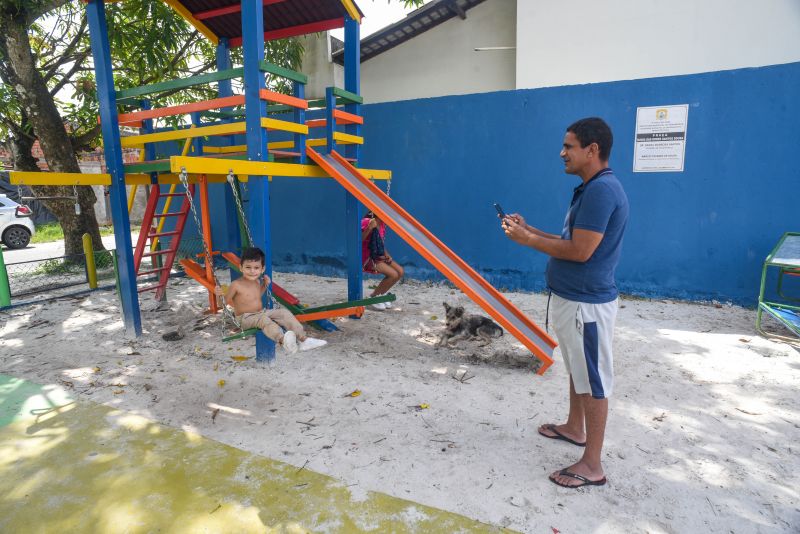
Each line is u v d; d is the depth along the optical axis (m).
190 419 3.54
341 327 5.64
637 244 6.55
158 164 4.79
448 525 2.42
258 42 4.15
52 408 3.73
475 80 11.49
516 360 4.55
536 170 7.00
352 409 3.65
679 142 6.14
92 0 4.75
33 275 8.84
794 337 5.08
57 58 9.85
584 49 8.80
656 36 8.37
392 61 12.27
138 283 8.11
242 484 2.76
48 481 2.81
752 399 3.71
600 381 2.56
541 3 8.94
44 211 18.47
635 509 2.51
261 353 4.55
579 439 3.12
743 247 6.04
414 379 4.19
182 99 10.93
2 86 8.30
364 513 2.51
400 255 8.02
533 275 7.20
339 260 8.50
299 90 4.92
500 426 3.38
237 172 4.14
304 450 3.11
